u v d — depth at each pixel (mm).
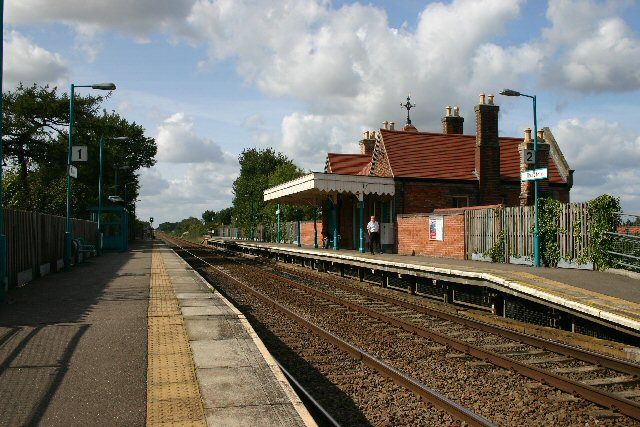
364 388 6961
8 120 41438
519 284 11859
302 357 8586
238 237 66625
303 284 18328
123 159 62500
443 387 6984
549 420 5828
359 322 11734
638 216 14352
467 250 20047
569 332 10211
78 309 11148
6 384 6008
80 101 43562
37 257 18297
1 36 11922
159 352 7465
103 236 40656
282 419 5039
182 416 5094
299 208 48125
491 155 28109
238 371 6570
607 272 14227
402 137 29312
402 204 26375
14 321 9695
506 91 16391
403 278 17375
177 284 16234
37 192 41625
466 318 11516
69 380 6164
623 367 7598
